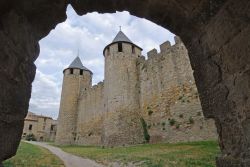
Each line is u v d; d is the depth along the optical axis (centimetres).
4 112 257
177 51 2245
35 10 306
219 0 284
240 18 257
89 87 4062
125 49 2894
